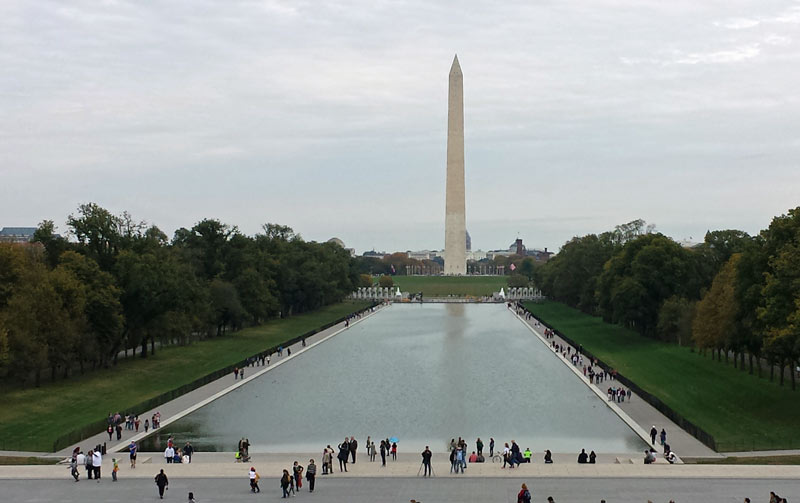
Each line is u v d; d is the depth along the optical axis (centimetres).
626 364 13662
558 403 10544
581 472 6656
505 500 5856
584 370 13038
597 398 10900
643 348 15700
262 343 17138
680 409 9844
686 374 12350
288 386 11912
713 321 12525
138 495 6019
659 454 7556
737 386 11056
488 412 9950
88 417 9456
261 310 19262
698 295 16488
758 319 10125
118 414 8919
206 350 15812
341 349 16538
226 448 8106
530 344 17288
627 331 19000
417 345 17212
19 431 8712
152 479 6525
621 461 7262
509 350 16262
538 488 6172
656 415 9644
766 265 10212
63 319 11406
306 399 10844
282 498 5950
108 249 13875
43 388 11162
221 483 6406
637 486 6178
